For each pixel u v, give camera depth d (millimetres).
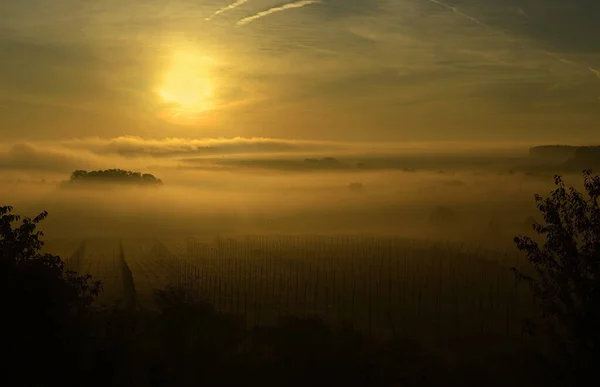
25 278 32781
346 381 45219
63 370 31828
